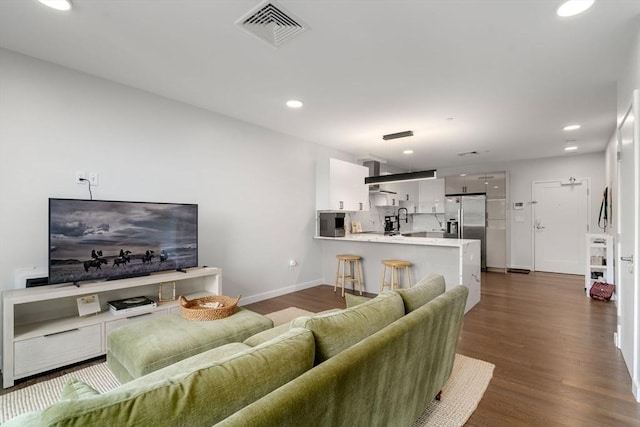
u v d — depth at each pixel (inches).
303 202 205.6
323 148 221.3
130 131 124.0
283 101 137.9
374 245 197.0
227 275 159.5
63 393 38.5
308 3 73.8
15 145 98.7
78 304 105.6
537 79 114.2
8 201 97.5
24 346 89.1
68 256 101.7
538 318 147.4
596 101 134.8
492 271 274.1
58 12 77.9
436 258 169.9
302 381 36.5
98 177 115.6
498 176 277.0
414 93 127.7
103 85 116.8
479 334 128.1
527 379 93.1
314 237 213.8
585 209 254.7
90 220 106.5
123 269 113.9
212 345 82.6
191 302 105.1
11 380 87.1
